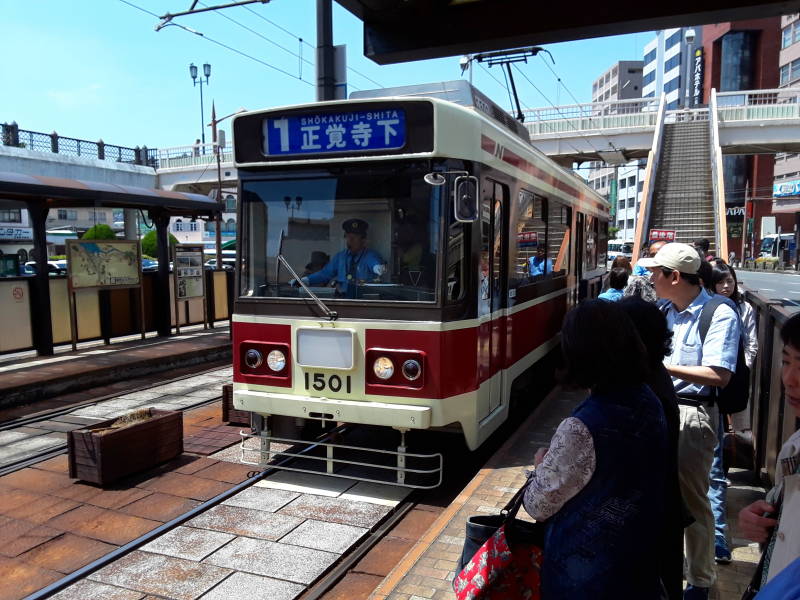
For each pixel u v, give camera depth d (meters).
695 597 3.23
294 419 5.93
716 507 3.73
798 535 1.55
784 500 1.66
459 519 4.41
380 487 5.55
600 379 2.07
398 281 5.23
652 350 2.49
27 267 27.52
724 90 61.69
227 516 4.95
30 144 24.14
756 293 6.27
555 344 8.93
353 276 5.36
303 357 5.43
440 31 3.04
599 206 13.30
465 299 5.34
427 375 5.11
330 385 5.37
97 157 28.08
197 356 11.21
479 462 6.29
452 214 5.18
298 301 5.46
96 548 4.44
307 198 5.50
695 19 2.74
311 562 4.25
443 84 6.74
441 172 5.12
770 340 4.77
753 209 60.78
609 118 28.14
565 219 9.53
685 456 3.19
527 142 8.25
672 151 25.27
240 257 5.72
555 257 8.88
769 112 26.25
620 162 31.77
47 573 4.11
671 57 72.81
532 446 6.01
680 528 2.35
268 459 5.80
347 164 5.35
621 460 1.97
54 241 42.94
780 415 4.33
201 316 14.30
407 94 6.94
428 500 5.33
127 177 29.75
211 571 4.13
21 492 5.43
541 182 7.90
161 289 12.80
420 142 5.08
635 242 19.12
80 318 11.21
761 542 1.84
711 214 20.34
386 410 5.13
